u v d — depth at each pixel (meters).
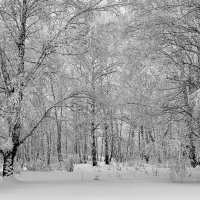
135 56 12.00
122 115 13.52
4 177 11.11
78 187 9.21
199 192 7.70
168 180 11.52
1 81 11.88
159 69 12.09
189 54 12.47
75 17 11.47
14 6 11.45
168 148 10.98
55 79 12.02
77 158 27.12
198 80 11.99
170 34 11.70
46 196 7.40
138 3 11.46
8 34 11.49
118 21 11.80
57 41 10.80
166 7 11.18
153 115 12.50
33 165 18.20
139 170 17.22
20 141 11.71
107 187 9.16
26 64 12.71
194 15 11.14
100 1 11.54
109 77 19.97
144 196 7.16
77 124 12.40
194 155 12.26
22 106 10.45
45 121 12.48
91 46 11.60
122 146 36.62
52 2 11.43
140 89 12.86
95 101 12.14
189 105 11.06
